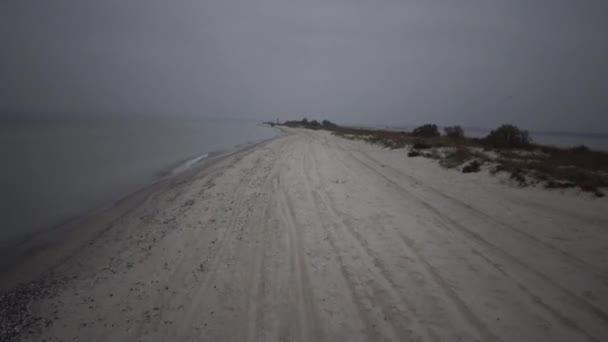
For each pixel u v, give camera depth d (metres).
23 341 2.47
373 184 7.72
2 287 3.44
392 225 4.77
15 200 7.18
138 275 3.55
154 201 7.03
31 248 4.56
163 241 4.58
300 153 15.34
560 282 2.94
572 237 3.96
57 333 2.57
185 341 2.37
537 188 6.40
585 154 11.45
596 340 2.16
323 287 3.09
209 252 4.09
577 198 5.58
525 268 3.25
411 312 2.61
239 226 5.05
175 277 3.45
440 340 2.25
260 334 2.42
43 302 3.08
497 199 5.92
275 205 6.17
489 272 3.21
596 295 2.70
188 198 7.12
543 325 2.35
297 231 4.69
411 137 21.83
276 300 2.90
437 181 7.77
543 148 13.37
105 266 3.86
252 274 3.43
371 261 3.60
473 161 9.25
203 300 2.95
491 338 2.24
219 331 2.48
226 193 7.39
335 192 7.00
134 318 2.72
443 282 3.06
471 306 2.64
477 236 4.18
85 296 3.16
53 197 7.48
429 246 3.94
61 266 3.94
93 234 5.08
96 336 2.50
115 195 7.72
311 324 2.52
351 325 2.49
